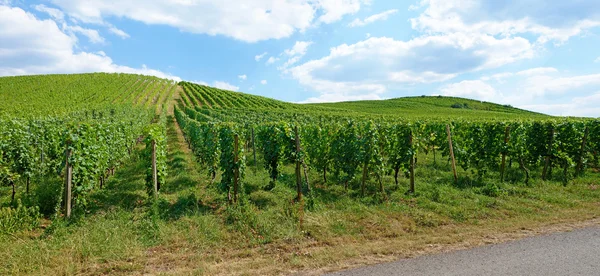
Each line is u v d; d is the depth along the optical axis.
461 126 13.11
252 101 61.50
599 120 12.35
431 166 12.48
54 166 9.73
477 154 10.87
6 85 55.72
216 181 10.15
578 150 10.81
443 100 94.06
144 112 34.53
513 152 10.22
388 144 9.54
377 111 61.06
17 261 4.46
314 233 5.67
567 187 9.05
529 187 9.20
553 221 6.20
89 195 8.32
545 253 4.62
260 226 5.87
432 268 4.19
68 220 6.20
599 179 10.14
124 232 5.50
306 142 11.27
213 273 4.24
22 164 8.35
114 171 12.48
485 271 4.07
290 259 4.62
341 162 9.45
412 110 65.19
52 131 10.49
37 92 51.88
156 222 5.83
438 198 7.86
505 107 85.12
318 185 9.86
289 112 38.41
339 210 7.06
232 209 6.66
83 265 4.47
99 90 58.50
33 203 7.10
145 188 8.90
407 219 6.54
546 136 10.64
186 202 7.49
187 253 4.93
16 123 8.96
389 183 9.79
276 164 9.40
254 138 15.34
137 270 4.41
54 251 4.80
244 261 4.64
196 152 15.32
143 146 20.84
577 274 3.96
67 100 46.78
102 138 9.39
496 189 8.43
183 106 56.59
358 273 4.10
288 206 7.05
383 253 4.79
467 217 6.64
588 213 6.67
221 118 29.48
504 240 5.22
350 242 5.36
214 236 5.47
